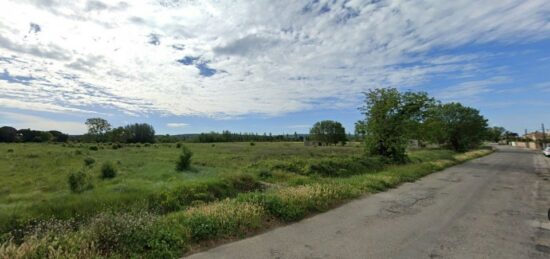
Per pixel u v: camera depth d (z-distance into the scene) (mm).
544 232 6375
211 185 11359
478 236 6086
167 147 62344
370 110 24516
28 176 20438
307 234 6180
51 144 68188
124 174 20000
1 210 7504
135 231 5395
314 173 15516
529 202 9500
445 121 43406
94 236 5203
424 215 7777
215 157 32344
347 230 6461
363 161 19422
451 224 6953
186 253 5164
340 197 9539
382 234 6195
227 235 5957
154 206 9203
